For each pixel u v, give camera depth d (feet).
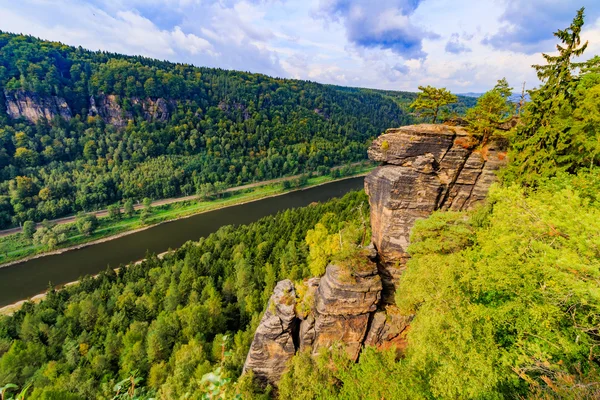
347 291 129.08
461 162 127.03
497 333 74.59
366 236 161.17
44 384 156.76
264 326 138.31
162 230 427.33
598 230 51.83
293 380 128.67
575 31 91.91
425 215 131.13
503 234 77.51
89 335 190.19
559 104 97.45
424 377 81.76
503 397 64.54
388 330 131.13
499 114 123.03
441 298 80.69
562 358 64.03
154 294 227.61
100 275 257.75
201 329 190.90
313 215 330.54
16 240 376.68
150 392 31.32
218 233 342.03
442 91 139.13
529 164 104.27
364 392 89.97
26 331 190.19
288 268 232.94
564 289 59.98
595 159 93.15
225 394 27.48
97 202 488.02
